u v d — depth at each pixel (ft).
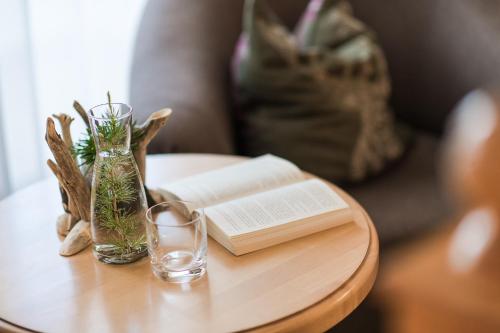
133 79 6.07
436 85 7.01
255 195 4.42
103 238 4.06
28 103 6.51
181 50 6.22
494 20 6.71
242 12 6.76
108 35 7.07
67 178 4.17
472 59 6.79
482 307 6.75
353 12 7.04
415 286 6.97
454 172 6.55
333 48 6.55
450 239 7.50
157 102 5.68
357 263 4.06
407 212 5.93
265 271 4.02
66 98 6.91
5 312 3.81
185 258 3.97
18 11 6.27
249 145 6.33
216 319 3.73
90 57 7.02
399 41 7.03
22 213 4.56
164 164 5.08
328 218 4.31
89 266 4.10
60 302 3.86
